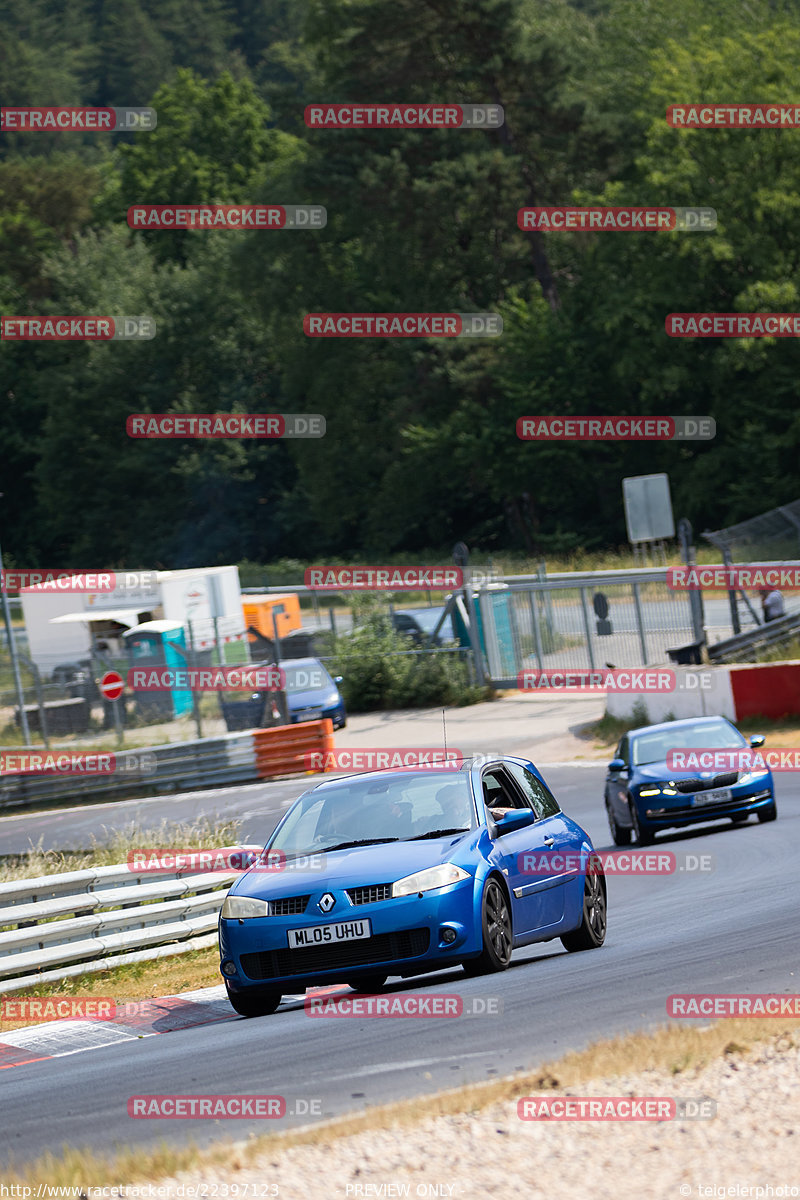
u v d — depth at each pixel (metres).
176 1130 25.06
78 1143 25.05
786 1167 19.25
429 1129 22.22
